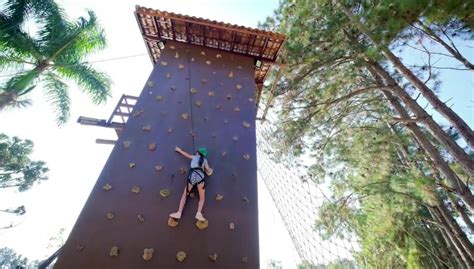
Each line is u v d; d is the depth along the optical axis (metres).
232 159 4.96
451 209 10.12
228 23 6.87
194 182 4.14
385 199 7.62
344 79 8.66
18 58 9.88
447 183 7.75
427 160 8.59
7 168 20.56
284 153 9.37
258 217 4.27
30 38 9.91
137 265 3.41
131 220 3.81
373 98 8.55
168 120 5.26
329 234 8.79
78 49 10.78
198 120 5.45
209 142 5.12
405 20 4.90
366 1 6.24
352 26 7.29
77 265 3.25
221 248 3.80
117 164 4.38
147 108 5.34
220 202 4.32
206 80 6.38
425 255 11.20
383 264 10.85
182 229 3.88
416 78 6.58
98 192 3.99
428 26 5.96
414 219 11.08
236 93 6.29
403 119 6.83
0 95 8.38
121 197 4.02
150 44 7.54
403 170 9.75
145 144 4.77
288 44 7.36
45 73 10.53
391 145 9.45
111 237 3.58
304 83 8.41
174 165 4.61
